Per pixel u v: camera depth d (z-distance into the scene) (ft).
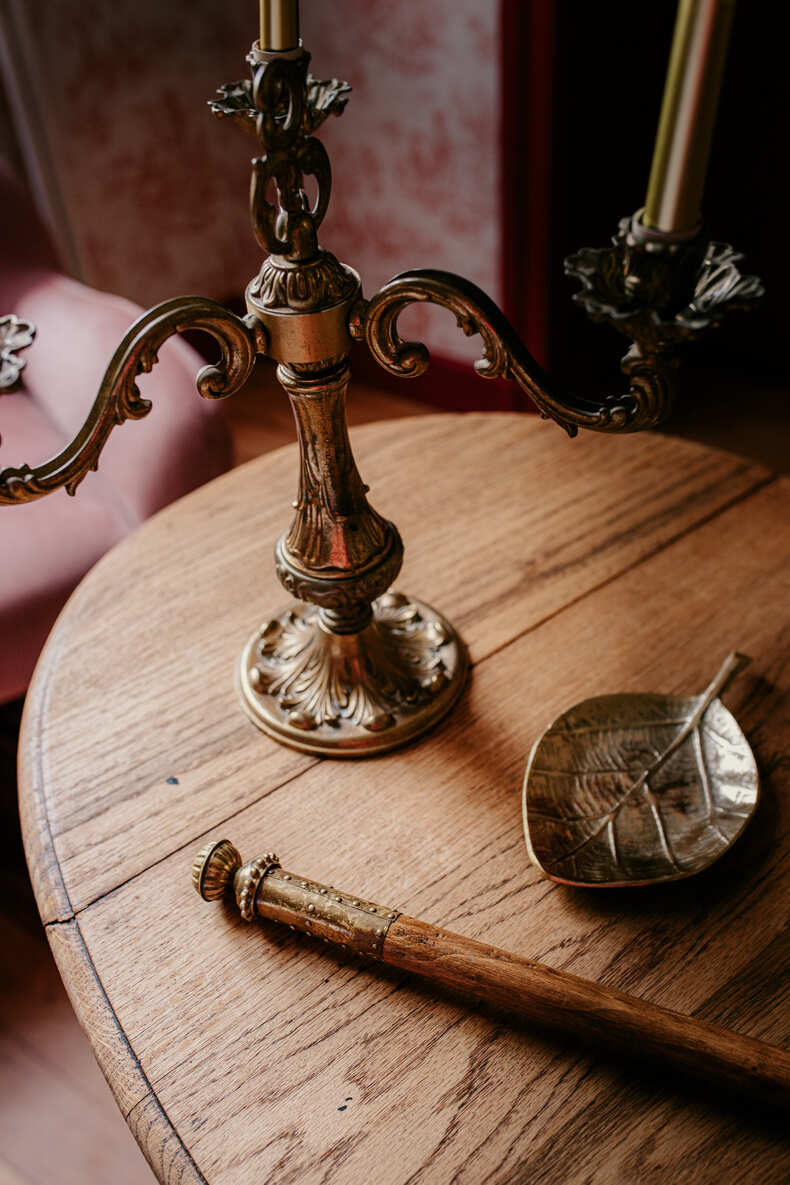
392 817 2.04
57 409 4.00
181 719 2.28
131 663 2.42
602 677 2.32
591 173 5.92
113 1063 1.68
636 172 6.34
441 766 2.14
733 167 6.80
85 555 3.48
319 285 1.66
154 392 3.52
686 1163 1.52
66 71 5.88
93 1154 3.24
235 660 2.42
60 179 6.17
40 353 4.07
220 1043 1.70
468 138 5.83
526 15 5.09
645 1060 1.64
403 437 3.17
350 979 1.78
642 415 1.60
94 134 6.19
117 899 1.92
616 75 5.68
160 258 6.98
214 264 7.36
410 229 6.56
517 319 6.35
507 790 2.08
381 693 2.24
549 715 2.24
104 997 1.77
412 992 1.76
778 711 2.21
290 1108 1.61
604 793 2.01
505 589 2.57
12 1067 3.48
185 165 6.79
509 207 5.86
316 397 1.80
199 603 2.58
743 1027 1.67
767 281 7.06
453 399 7.15
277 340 1.70
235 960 1.82
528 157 5.61
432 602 2.54
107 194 6.45
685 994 1.72
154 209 6.77
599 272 1.47
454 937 1.71
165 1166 1.55
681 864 1.87
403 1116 1.59
